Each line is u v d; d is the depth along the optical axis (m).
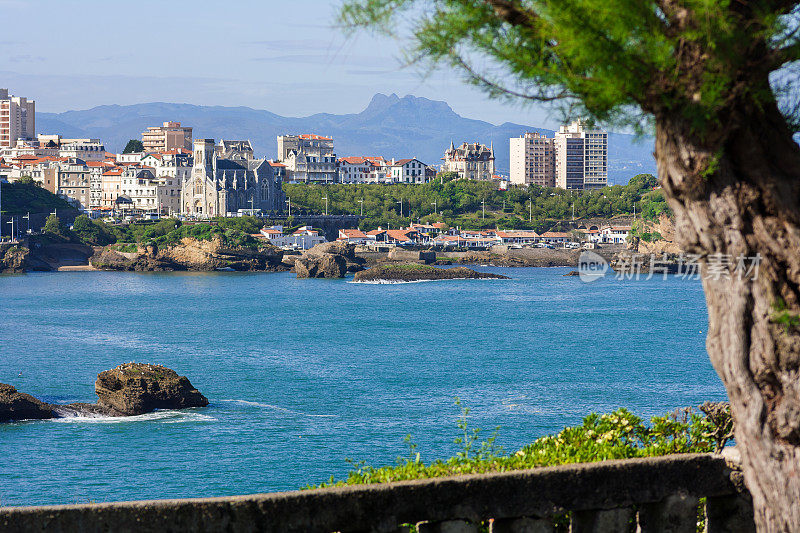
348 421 74.94
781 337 9.58
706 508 11.82
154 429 70.81
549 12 9.09
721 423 13.70
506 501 10.72
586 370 104.19
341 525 10.23
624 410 14.67
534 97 9.80
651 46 9.08
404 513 10.40
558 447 13.62
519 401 83.81
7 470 59.25
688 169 9.73
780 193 9.62
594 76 9.30
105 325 158.62
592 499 11.05
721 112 9.45
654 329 149.25
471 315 175.00
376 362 112.31
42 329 151.12
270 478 58.19
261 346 129.62
